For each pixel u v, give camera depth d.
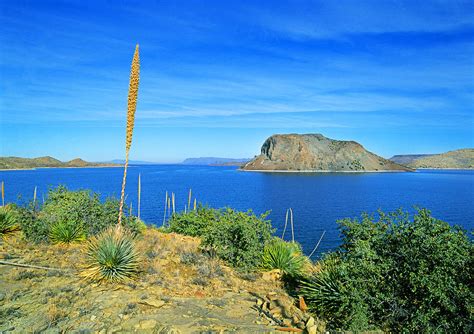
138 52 8.59
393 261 6.25
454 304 5.42
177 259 9.44
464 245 5.84
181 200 66.62
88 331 5.04
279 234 36.19
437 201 77.19
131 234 10.84
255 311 6.43
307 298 6.94
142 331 5.18
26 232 10.84
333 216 51.28
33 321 5.30
